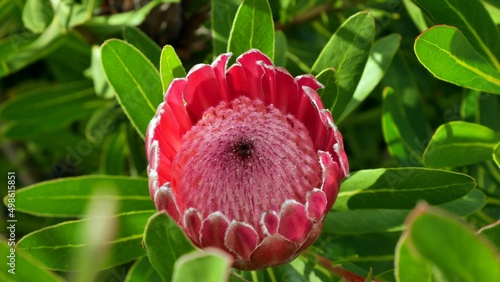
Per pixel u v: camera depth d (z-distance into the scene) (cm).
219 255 38
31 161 75
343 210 54
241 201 48
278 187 48
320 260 53
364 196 53
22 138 69
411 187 52
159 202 46
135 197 57
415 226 37
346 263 55
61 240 52
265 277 54
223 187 48
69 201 57
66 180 56
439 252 37
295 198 48
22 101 68
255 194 48
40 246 52
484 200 52
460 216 52
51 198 56
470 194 53
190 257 38
